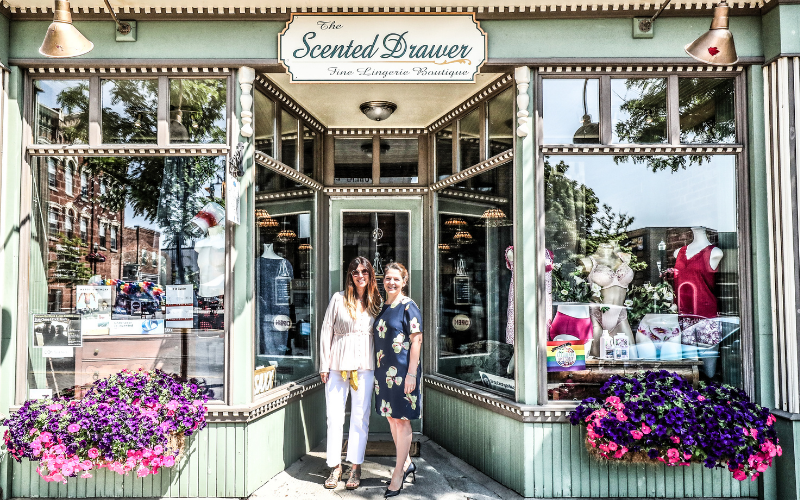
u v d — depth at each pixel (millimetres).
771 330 3607
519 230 3666
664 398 3395
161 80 3701
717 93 3799
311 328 4719
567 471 3537
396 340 3641
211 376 3641
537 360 3584
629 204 3760
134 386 3529
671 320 3766
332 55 3672
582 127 3709
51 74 3719
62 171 3766
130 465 3205
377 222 4980
